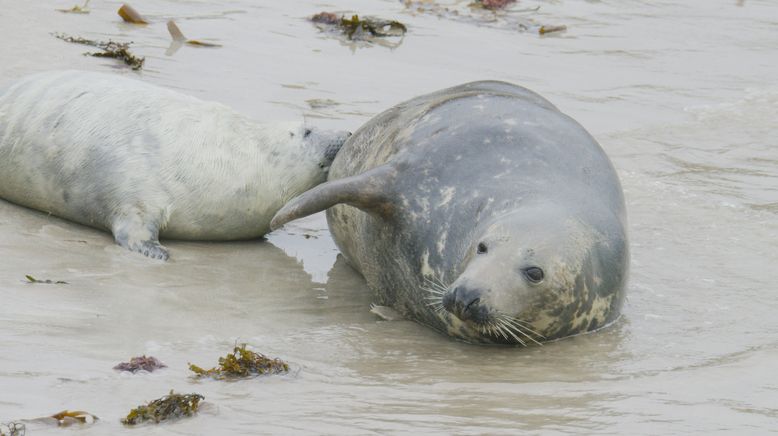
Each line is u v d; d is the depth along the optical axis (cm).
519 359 2425
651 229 3381
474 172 2669
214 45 4825
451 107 2914
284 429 1867
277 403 2003
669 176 3900
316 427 1884
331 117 4069
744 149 4256
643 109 4688
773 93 5009
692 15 6397
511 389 2175
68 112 3184
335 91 4416
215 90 4209
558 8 6359
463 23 5825
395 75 4753
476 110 2866
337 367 2278
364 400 2053
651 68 5316
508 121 2802
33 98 3244
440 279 2603
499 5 6253
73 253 2903
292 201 2703
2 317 2355
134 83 3328
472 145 2728
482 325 2403
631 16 6300
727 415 2028
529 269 2420
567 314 2497
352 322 2653
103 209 3095
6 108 3253
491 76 4903
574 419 1986
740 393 2166
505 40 5575
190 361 2228
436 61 5050
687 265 3106
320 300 2805
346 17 5641
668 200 3641
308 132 3341
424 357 2412
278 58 4775
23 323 2336
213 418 1898
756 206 3631
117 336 2338
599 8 6438
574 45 5609
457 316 2420
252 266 3020
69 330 2333
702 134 4400
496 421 1959
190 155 3170
